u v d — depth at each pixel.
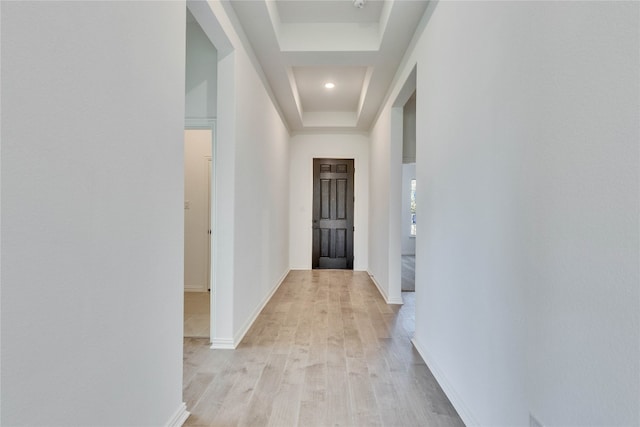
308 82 4.85
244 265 3.11
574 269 0.99
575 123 0.99
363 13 3.16
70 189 0.99
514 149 1.32
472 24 1.73
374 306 4.07
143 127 1.38
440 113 2.25
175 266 1.68
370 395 2.02
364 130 6.50
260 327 3.28
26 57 0.85
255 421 1.76
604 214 0.88
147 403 1.43
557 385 1.06
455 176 1.96
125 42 1.25
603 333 0.89
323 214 6.85
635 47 0.80
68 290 0.98
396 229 4.25
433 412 1.85
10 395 0.82
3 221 0.80
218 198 2.76
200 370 2.33
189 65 2.96
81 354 1.04
